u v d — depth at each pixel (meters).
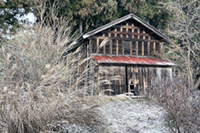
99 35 13.84
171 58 25.42
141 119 6.72
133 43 14.84
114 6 23.48
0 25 16.53
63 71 3.72
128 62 12.88
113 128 4.07
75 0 22.02
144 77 13.78
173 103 5.14
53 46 3.82
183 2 25.22
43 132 3.48
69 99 3.77
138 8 25.75
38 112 3.39
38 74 3.68
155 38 15.58
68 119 3.83
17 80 3.62
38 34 3.83
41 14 4.27
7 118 3.35
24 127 3.43
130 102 9.98
